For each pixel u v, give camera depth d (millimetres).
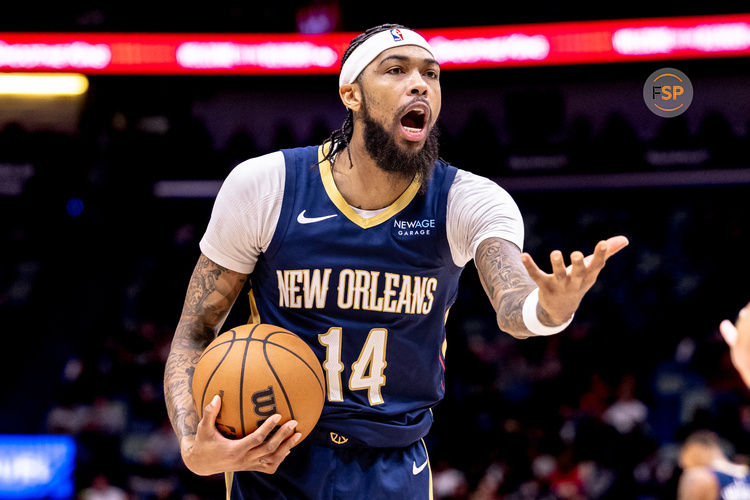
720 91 27859
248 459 4363
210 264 5199
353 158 5066
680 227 28734
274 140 29359
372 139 4945
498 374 23125
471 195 5020
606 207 29719
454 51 24688
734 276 26719
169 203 30000
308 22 27250
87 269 29125
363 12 28234
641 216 29359
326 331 5020
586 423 18938
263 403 4406
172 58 25000
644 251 28359
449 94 29312
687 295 26141
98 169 30031
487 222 4898
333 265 4996
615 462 17953
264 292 5211
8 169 29953
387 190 5039
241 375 4422
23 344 26016
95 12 27953
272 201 5047
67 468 18828
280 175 5098
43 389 24406
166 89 29578
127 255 29453
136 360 23672
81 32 25859
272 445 4348
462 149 28625
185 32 27734
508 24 28359
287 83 29469
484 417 20984
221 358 4512
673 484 15672
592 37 24234
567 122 28750
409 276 5035
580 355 23391
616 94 28484
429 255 5047
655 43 23938
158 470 19203
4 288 28391
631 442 18234
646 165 27984
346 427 5023
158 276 28469
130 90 29656
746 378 3100
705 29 23859
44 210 29844
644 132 28359
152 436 20750
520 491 17719
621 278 27312
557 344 23828
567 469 18047
